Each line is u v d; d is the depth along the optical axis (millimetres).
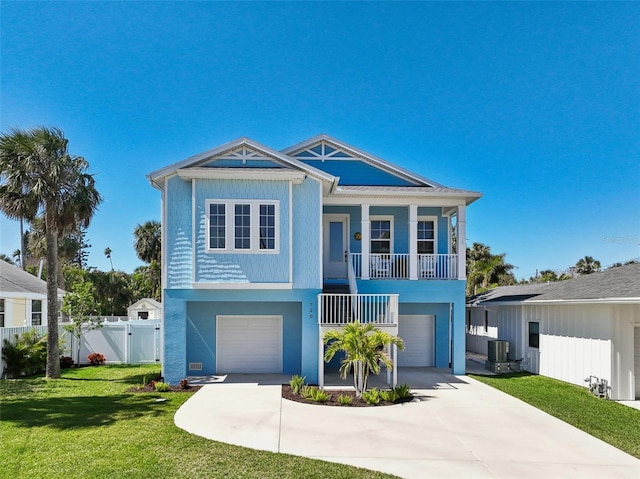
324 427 8609
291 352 15000
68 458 6625
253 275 12969
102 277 41656
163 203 13719
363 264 15195
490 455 7230
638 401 11453
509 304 17172
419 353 16828
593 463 6945
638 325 11969
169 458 6707
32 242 29703
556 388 12883
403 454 7199
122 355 17750
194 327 14875
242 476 6098
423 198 15281
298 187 13531
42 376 14609
